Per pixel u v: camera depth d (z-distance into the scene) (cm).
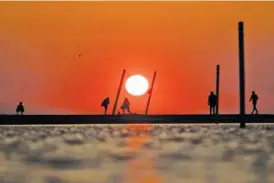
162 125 8544
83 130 6794
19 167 2822
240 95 6969
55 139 5044
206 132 6200
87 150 3844
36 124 9112
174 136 5450
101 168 2775
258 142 4597
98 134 5859
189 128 7275
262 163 2988
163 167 2809
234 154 3512
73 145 4319
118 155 3469
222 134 5778
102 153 3606
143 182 2317
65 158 3284
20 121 9825
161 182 2316
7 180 2377
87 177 2448
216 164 2944
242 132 6175
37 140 4922
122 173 2589
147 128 7338
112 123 9650
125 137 5319
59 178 2433
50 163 3012
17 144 4453
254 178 2420
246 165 2891
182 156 3384
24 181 2344
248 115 10119
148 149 3912
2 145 4350
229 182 2320
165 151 3753
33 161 3109
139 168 2756
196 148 3997
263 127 7431
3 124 9119
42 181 2342
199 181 2334
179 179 2397
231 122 9725
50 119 10275
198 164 2934
